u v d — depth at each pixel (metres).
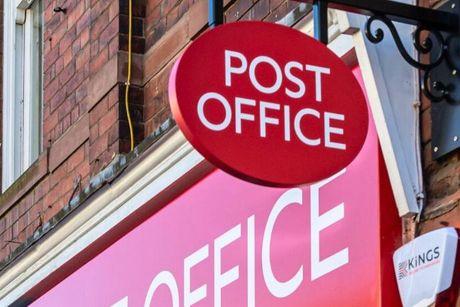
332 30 6.87
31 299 10.58
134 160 8.68
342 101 6.18
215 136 5.97
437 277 6.06
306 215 6.96
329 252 6.72
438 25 6.40
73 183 10.23
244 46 6.13
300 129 6.08
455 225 6.20
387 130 6.46
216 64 6.08
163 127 8.36
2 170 12.11
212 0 6.22
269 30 6.19
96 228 9.28
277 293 7.10
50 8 11.21
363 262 6.46
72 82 10.47
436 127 6.44
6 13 12.35
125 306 8.89
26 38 12.24
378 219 6.41
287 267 7.05
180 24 9.07
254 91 6.08
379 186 6.46
